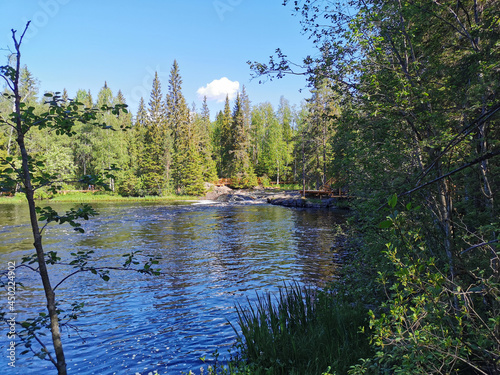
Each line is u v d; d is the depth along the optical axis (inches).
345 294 275.4
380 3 231.6
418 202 198.5
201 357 229.6
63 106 108.5
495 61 187.6
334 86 265.0
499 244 88.2
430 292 96.0
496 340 92.8
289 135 2829.7
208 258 535.8
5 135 1384.1
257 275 437.4
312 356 189.6
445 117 199.3
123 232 791.1
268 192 2241.6
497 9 211.2
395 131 236.4
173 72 2748.5
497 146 200.4
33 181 106.7
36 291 374.0
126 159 2265.0
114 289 384.5
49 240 678.5
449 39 259.4
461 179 204.8
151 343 254.8
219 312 314.8
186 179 2202.3
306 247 609.0
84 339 262.1
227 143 2763.3
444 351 93.4
